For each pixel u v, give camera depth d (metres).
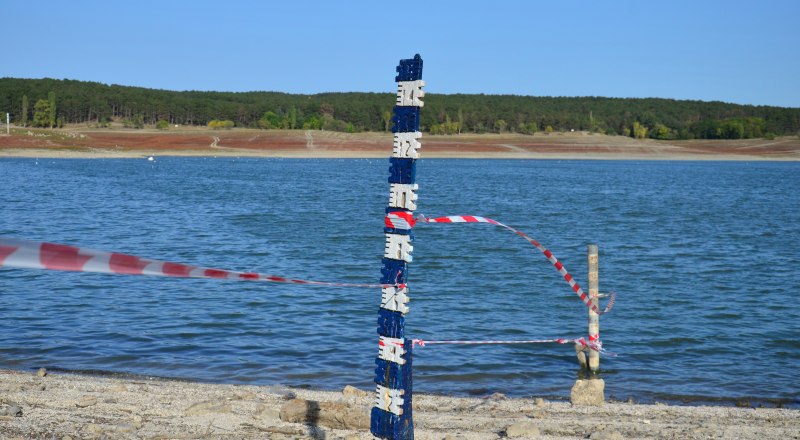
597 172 115.00
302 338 17.09
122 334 16.98
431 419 10.91
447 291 23.16
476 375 14.55
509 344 16.92
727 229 42.91
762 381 14.60
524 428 10.09
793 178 104.62
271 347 16.30
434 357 15.64
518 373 14.73
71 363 14.59
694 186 84.69
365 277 26.09
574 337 17.75
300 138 176.75
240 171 98.06
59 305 19.69
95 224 39.88
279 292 21.78
